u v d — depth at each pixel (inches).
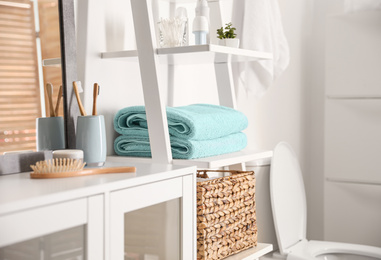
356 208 81.6
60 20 39.9
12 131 35.4
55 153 35.1
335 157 83.0
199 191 43.1
